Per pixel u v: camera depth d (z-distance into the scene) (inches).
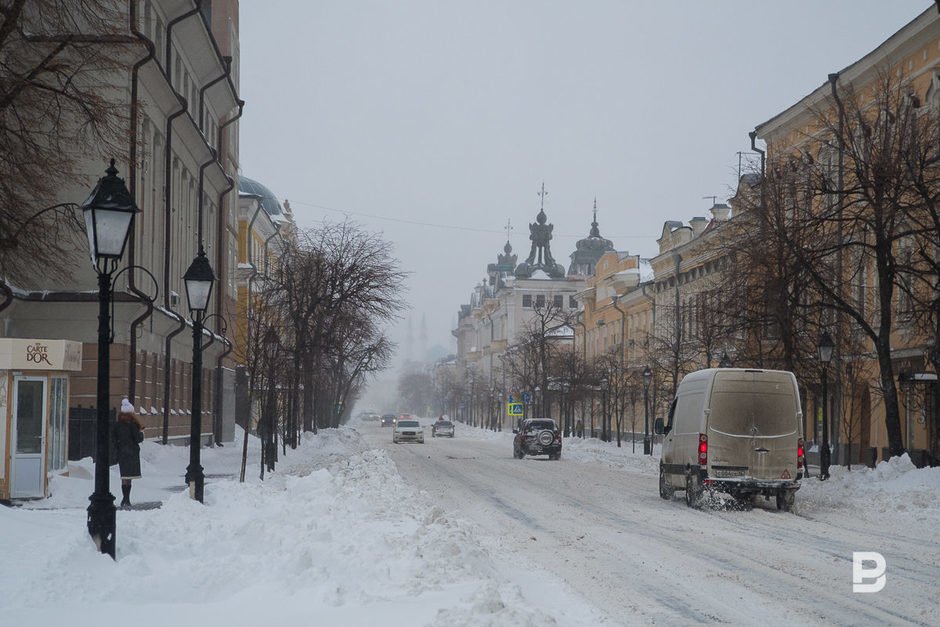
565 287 6018.7
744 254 1387.8
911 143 1209.4
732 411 947.3
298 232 2095.2
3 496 798.5
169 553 487.2
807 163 1408.7
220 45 2155.5
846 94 1504.7
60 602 382.0
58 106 932.0
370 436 3971.5
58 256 1073.5
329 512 690.8
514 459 2090.3
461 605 354.6
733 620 405.1
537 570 535.8
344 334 2091.5
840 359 1557.6
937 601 450.3
